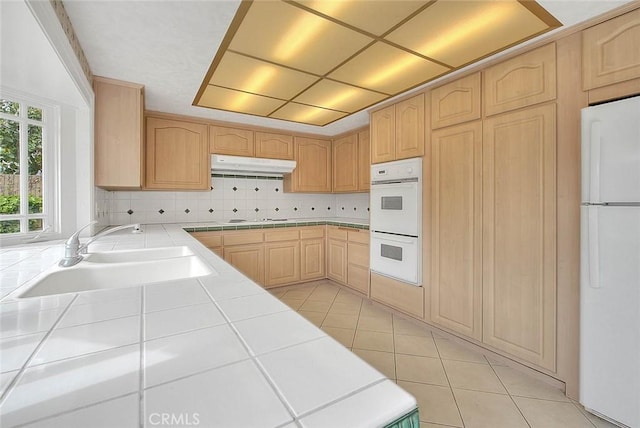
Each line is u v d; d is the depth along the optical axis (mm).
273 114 3062
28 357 452
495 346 1969
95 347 487
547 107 1699
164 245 1687
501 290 1929
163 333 542
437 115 2309
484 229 2016
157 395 367
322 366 439
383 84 2295
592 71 1526
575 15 1479
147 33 1578
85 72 1823
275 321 602
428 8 1411
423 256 2463
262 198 3986
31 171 1853
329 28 1566
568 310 1635
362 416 341
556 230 1675
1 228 1710
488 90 1970
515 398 1639
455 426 1448
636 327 1341
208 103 2699
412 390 1718
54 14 1204
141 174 2268
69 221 2000
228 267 1107
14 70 1488
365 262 3242
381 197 2828
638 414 1338
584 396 1511
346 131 3840
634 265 1340
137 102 2225
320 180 4047
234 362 446
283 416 335
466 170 2119
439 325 2355
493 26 1560
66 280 1102
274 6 1380
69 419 323
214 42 1679
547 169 1705
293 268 3648
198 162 3168
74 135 2008
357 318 2734
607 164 1408
